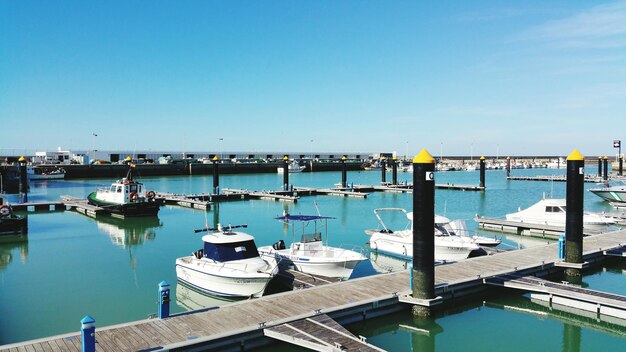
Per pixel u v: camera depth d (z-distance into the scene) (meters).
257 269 19.56
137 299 19.98
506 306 19.11
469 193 72.25
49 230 37.78
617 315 16.95
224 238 20.55
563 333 16.67
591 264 24.47
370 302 16.28
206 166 127.75
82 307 18.95
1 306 19.05
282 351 14.23
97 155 149.50
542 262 22.27
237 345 13.64
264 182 97.44
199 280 20.44
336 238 34.41
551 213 36.91
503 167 166.12
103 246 31.39
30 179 97.44
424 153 16.48
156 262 26.78
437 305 18.53
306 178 114.25
